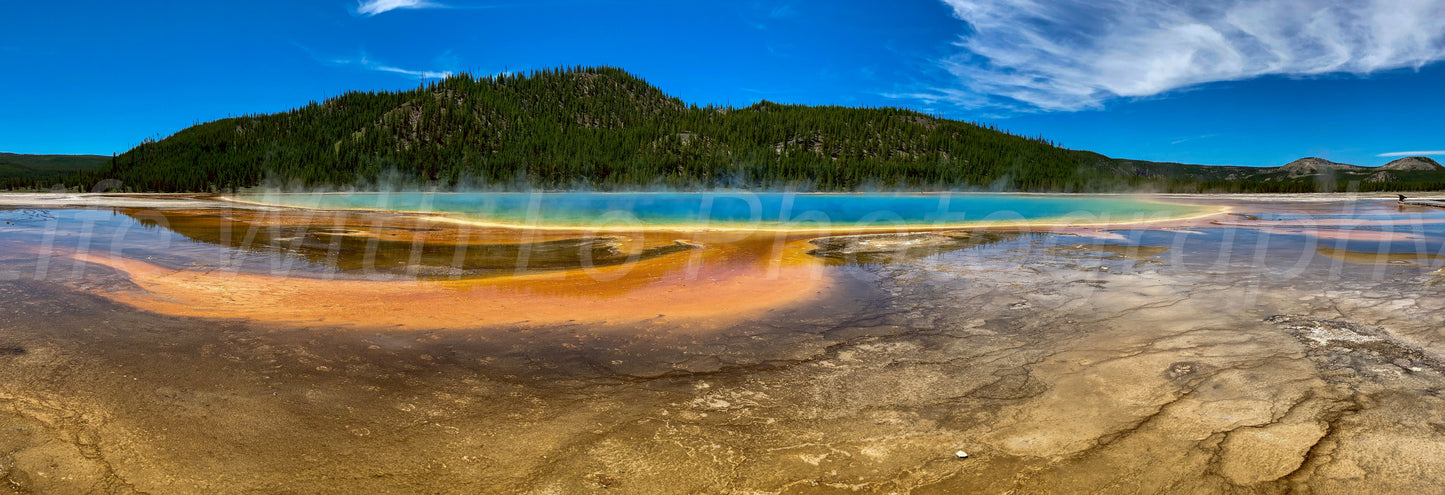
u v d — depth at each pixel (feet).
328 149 340.39
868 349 18.31
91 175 234.38
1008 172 331.77
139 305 21.74
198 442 11.47
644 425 12.86
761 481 10.71
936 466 11.21
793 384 15.39
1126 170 527.40
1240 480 10.52
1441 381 14.74
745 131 393.91
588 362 16.96
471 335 19.24
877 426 12.89
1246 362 16.40
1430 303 22.66
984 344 18.70
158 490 9.94
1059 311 22.72
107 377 14.47
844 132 395.14
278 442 11.60
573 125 427.74
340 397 13.84
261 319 20.35
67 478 10.18
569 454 11.57
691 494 10.27
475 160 326.24
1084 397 14.30
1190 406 13.60
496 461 11.24
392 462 11.08
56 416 12.30
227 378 14.69
